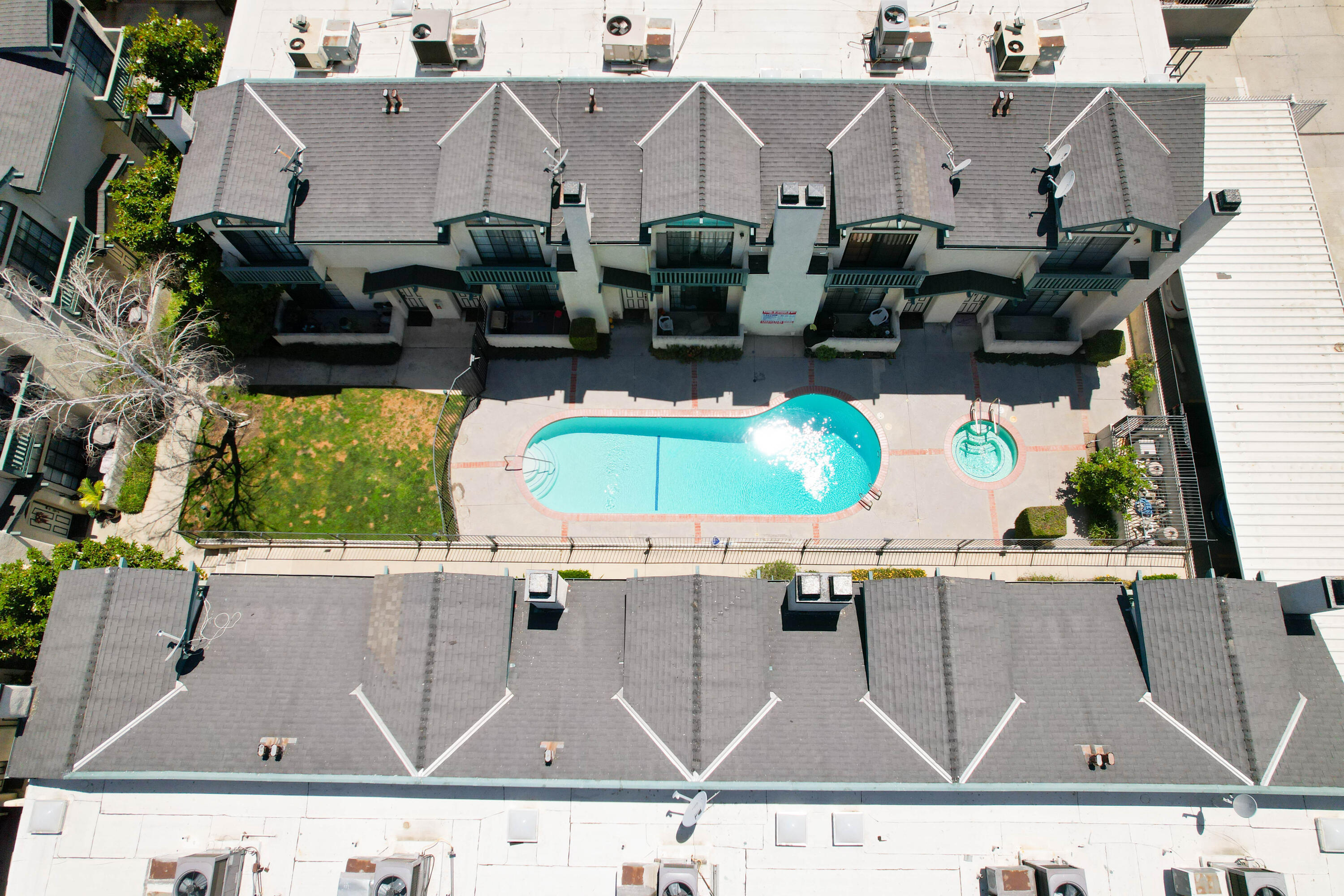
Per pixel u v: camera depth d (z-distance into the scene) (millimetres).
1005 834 23547
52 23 30219
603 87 28984
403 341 35250
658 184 27938
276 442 33688
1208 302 31969
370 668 24281
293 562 32469
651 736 23594
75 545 27938
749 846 23531
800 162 28938
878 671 24219
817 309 33094
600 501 33469
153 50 31609
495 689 24078
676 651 23922
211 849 23641
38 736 23562
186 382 31750
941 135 29000
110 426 32344
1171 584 24438
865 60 31422
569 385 34750
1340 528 29281
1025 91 28938
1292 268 32156
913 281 30641
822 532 32656
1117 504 30812
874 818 23641
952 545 32281
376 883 22156
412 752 23328
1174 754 23438
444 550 32531
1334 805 23625
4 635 25875
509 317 35062
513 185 27656
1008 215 28562
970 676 23578
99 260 33312
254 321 32781
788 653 24719
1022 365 34688
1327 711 23812
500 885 23453
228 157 28094
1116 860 23344
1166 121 28719
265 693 24188
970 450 33938
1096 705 23984
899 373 34719
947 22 31938
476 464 33656
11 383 29328
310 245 29375
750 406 34406
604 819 23719
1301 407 30672
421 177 29125
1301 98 39625
